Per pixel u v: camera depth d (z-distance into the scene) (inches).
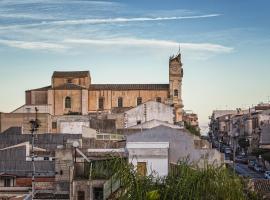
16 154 3262.8
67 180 2709.2
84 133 4411.9
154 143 2684.5
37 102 6879.9
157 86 7091.5
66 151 2721.5
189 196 1358.3
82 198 2251.5
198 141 3698.3
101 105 6988.2
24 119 5782.5
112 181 1879.9
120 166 1423.5
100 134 4407.0
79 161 2554.1
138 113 5836.6
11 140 4288.9
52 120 5816.9
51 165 3083.2
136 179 1381.6
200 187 1391.5
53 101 6815.9
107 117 5826.8
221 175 1451.8
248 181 1988.2
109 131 4729.3
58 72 7017.7
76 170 2423.7
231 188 1435.8
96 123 5423.2
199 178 1402.6
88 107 6968.5
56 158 2736.2
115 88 6993.1
